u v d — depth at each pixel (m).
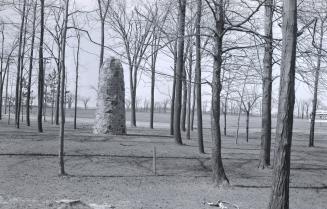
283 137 10.59
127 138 27.27
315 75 13.35
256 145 29.98
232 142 32.25
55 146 22.14
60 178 15.92
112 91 29.08
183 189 15.21
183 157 21.38
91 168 18.06
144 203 12.66
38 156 19.61
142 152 21.95
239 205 13.05
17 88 37.09
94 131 29.34
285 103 10.57
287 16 10.56
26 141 23.41
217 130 15.67
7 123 41.25
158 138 28.61
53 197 12.77
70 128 35.41
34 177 15.85
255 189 15.76
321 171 20.59
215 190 15.24
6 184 14.41
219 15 15.02
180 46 24.75
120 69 29.38
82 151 21.22
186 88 41.19
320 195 15.91
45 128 34.09
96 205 11.95
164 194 14.29
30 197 12.62
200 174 18.06
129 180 16.33
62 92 16.06
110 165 18.84
